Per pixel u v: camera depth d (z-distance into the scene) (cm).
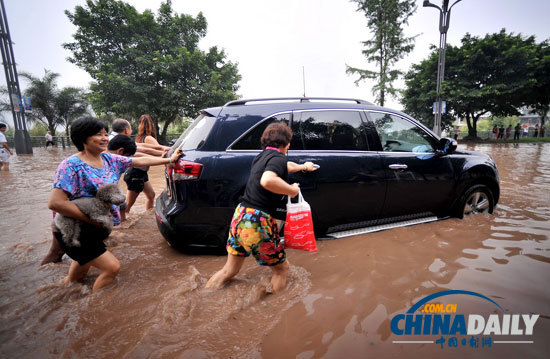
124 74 2397
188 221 266
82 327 176
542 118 3378
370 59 2747
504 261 250
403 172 326
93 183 211
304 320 178
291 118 296
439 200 352
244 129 282
